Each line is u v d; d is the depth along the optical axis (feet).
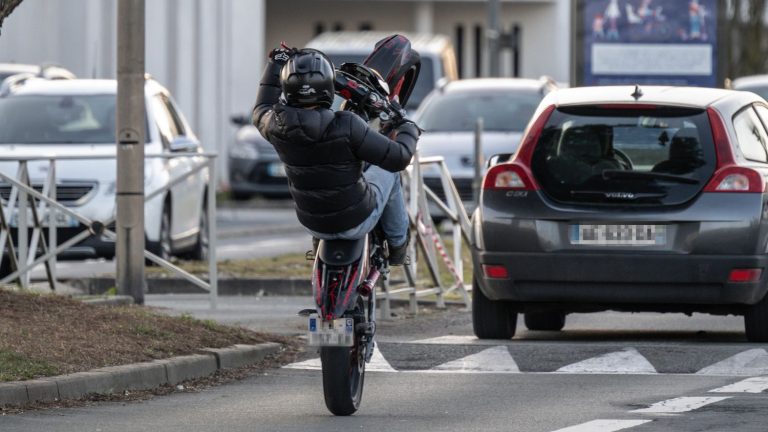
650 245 111.75
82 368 94.53
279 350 111.45
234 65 391.65
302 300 151.84
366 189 82.43
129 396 93.56
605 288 112.16
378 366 106.11
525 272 113.09
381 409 89.20
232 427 82.94
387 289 132.36
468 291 153.48
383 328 126.00
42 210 138.72
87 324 104.47
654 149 113.29
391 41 90.89
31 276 164.25
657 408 88.28
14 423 82.94
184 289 158.30
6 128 172.55
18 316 103.09
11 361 93.04
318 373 104.22
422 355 109.70
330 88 80.48
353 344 83.66
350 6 452.35
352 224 82.43
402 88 93.56
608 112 114.93
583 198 113.19
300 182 81.51
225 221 276.00
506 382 99.25
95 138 172.24
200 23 360.07
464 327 127.13
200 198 184.55
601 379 99.91
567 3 458.09
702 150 112.78
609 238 112.16
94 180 162.09
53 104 176.04
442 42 310.24
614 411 87.51
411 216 134.92
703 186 112.06
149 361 99.09
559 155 114.32
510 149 222.07
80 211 160.86
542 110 116.47
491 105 232.12
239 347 107.34
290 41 451.94
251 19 394.11
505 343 114.93
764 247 111.55
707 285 111.14
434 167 220.64
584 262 111.96
